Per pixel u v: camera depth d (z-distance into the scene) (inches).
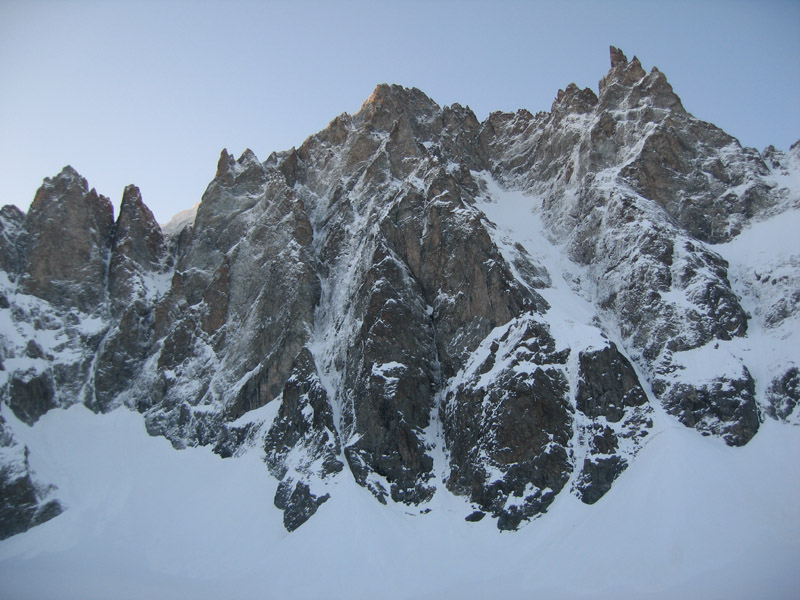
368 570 1995.6
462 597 1841.8
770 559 1660.9
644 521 1866.4
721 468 1966.0
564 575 1806.1
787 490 1868.8
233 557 2253.9
